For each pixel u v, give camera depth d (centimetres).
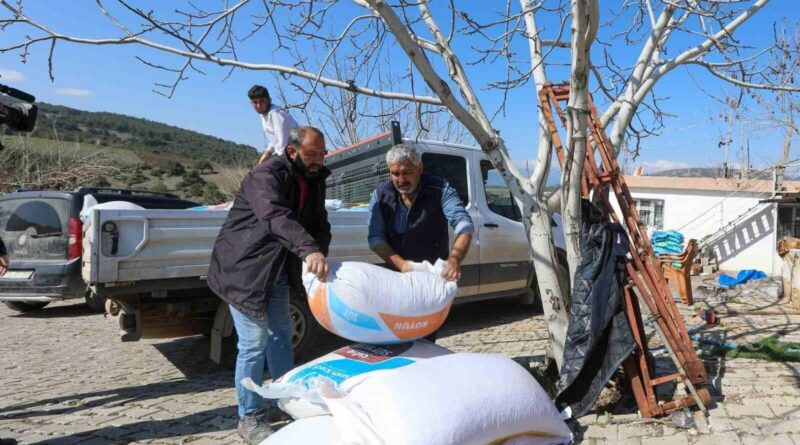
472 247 664
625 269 361
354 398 247
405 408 233
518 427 260
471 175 679
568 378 359
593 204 380
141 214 457
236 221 334
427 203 357
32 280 683
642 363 354
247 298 322
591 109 405
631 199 390
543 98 412
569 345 366
